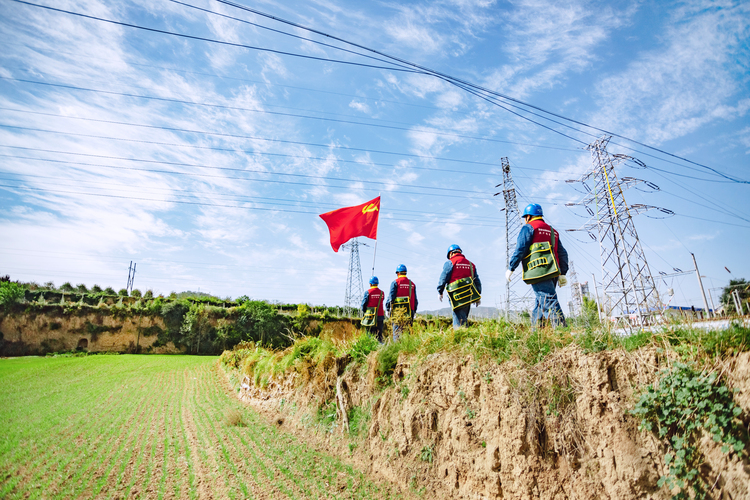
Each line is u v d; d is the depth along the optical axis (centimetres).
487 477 488
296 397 1061
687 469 344
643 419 383
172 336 4056
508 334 550
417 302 1081
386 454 664
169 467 746
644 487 367
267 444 872
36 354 3519
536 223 635
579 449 416
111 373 2164
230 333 4247
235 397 1515
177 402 1386
